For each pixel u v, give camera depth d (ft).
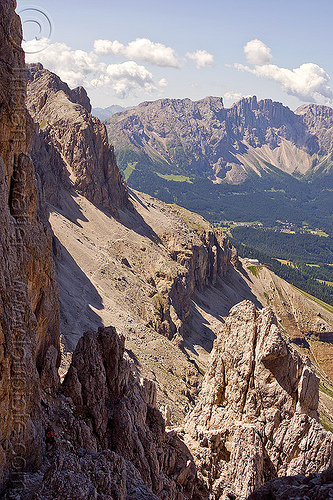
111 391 144.15
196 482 155.74
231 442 166.30
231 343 183.52
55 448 111.75
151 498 106.93
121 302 584.81
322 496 82.23
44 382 131.03
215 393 180.86
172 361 503.61
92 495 90.33
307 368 173.37
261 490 93.09
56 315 144.66
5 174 107.96
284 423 168.76
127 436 132.16
